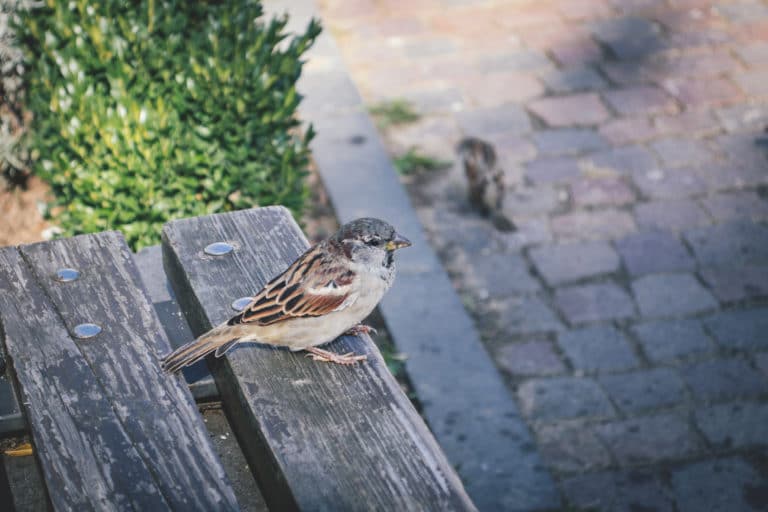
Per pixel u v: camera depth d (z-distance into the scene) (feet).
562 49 36.52
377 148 30.60
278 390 9.59
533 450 21.22
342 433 9.04
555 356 23.98
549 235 27.86
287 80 19.31
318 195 28.78
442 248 27.40
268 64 19.03
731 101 33.53
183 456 8.68
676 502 20.31
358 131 31.27
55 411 9.07
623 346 24.22
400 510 8.23
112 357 9.77
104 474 8.47
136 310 10.41
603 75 34.99
